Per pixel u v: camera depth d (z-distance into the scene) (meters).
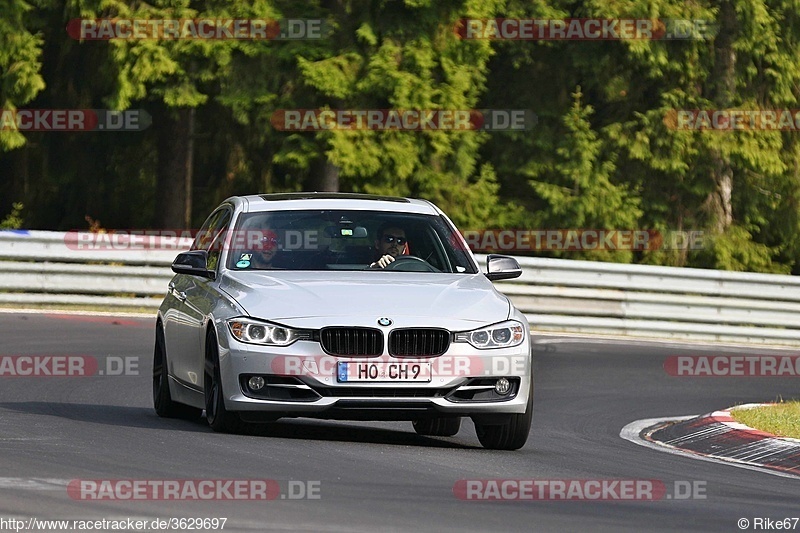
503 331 31.98
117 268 70.81
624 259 95.06
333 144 81.25
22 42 81.19
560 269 75.50
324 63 80.94
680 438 38.53
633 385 53.75
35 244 69.56
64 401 40.62
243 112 83.31
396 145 82.88
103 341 57.00
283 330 31.05
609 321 75.94
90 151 93.94
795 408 42.28
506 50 94.12
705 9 92.25
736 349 70.25
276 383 30.97
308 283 32.62
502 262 36.16
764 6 95.12
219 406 31.78
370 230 35.59
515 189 96.50
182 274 37.00
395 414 31.17
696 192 96.12
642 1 91.00
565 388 51.81
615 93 96.06
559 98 96.38
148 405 41.44
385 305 31.56
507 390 31.98
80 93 87.88
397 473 27.44
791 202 100.44
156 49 79.56
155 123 92.06
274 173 95.88
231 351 31.27
